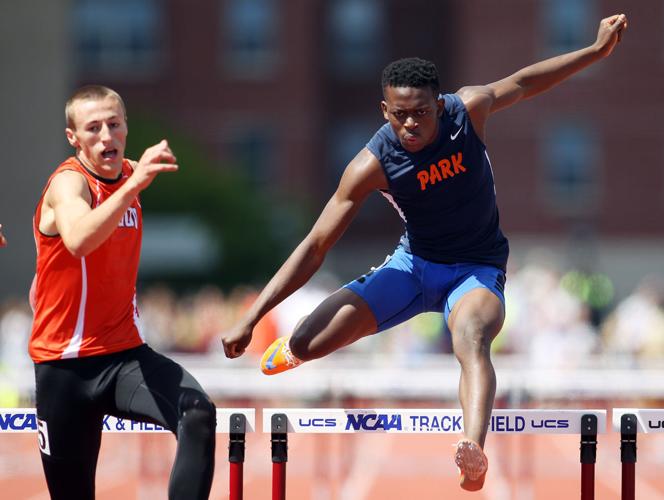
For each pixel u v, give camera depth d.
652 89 111.06
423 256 16.52
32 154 88.12
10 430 16.05
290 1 114.88
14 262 87.50
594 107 111.75
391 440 48.34
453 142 15.66
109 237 14.80
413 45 119.56
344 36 120.00
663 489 33.28
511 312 50.06
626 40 111.00
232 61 115.12
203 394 14.65
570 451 43.47
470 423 14.14
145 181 13.39
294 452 42.66
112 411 15.24
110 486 33.91
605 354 47.81
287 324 48.44
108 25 114.94
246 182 103.19
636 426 15.66
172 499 14.20
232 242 97.69
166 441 37.72
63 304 14.92
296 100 114.88
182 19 115.00
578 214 112.00
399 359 48.41
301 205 105.12
